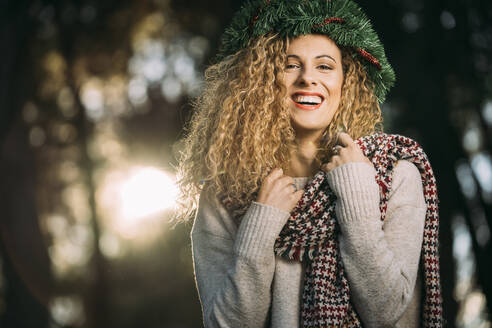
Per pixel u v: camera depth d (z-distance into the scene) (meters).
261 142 2.62
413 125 9.52
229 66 2.80
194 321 12.82
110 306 13.05
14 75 11.95
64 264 15.30
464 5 9.43
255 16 2.66
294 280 2.47
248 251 2.42
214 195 2.66
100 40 12.55
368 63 2.68
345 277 2.37
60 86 13.15
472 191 9.44
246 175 2.62
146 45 12.88
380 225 2.35
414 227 2.42
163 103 13.04
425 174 2.54
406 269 2.35
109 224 14.62
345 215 2.35
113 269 13.35
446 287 8.62
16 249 12.14
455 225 9.22
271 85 2.63
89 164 13.77
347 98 2.66
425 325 2.48
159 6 12.27
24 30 11.89
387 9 9.70
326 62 2.59
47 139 13.62
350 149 2.45
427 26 9.56
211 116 2.80
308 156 2.65
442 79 9.54
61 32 12.40
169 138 12.75
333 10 2.58
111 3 12.24
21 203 12.36
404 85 9.55
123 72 13.00
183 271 12.79
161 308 12.89
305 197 2.46
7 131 11.97
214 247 2.62
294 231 2.45
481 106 9.92
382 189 2.43
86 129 13.68
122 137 13.82
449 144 9.28
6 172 12.38
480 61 9.55
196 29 12.41
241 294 2.41
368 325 2.33
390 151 2.52
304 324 2.39
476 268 8.45
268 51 2.66
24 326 11.76
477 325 8.62
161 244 12.70
